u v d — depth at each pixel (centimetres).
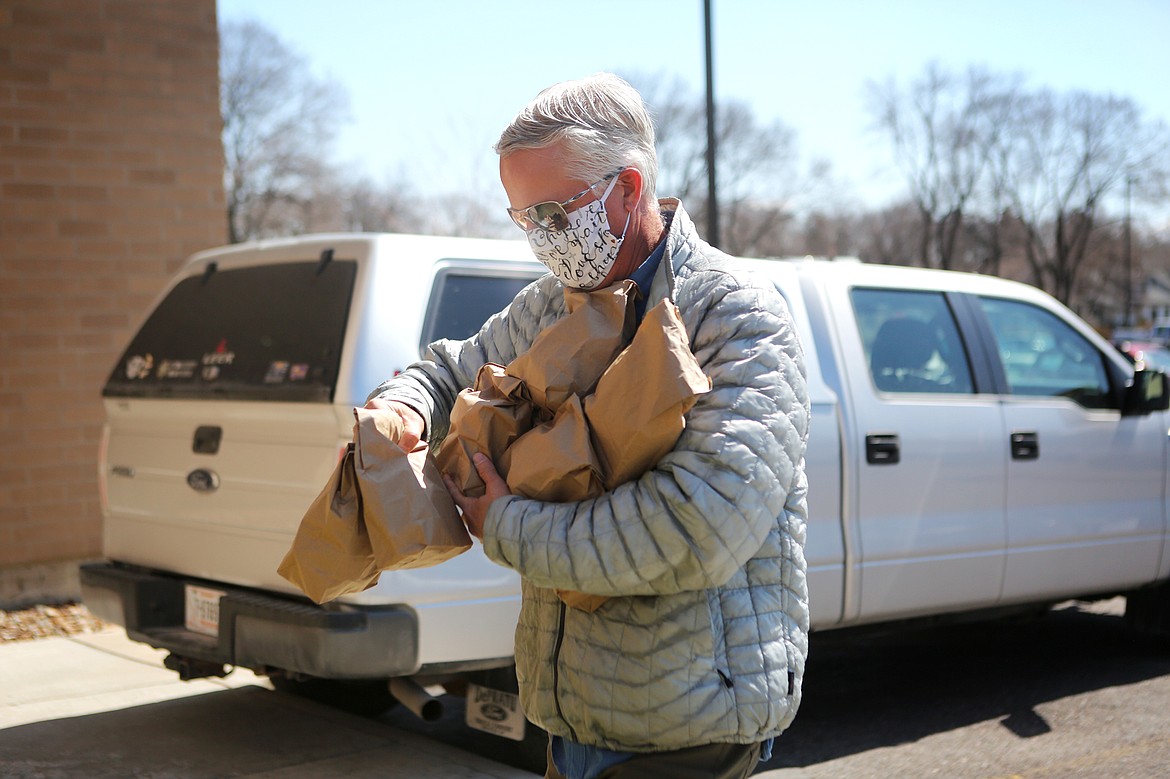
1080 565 520
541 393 176
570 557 163
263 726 439
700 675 170
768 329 171
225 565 401
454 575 370
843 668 570
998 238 5944
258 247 433
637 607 172
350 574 176
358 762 399
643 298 183
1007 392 514
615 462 166
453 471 179
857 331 472
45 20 681
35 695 477
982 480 489
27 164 680
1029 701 508
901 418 468
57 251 690
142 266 719
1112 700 508
